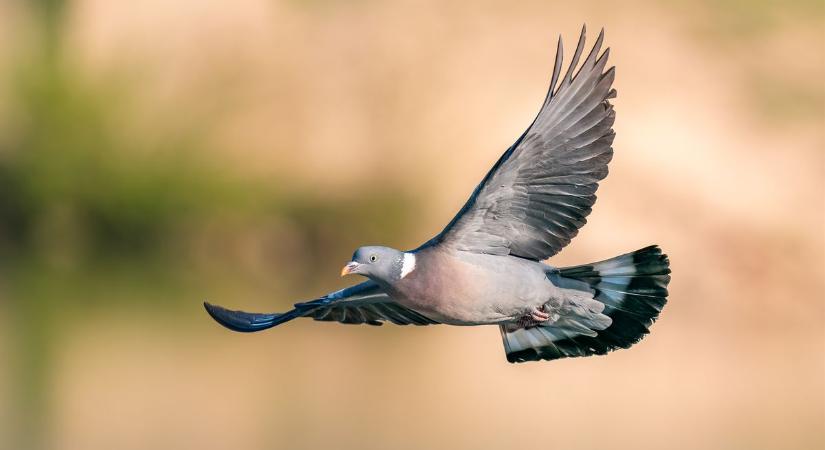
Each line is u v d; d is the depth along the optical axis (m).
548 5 21.00
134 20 21.30
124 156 20.66
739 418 12.56
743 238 18.80
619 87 19.83
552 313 8.52
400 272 8.36
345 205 20.19
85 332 15.70
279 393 13.39
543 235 8.29
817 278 18.55
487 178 8.00
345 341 16.42
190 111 20.81
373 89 20.67
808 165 19.31
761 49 20.69
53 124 20.73
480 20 20.89
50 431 11.87
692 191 19.02
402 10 21.25
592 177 8.05
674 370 14.82
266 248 20.25
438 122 20.11
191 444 11.53
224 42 21.20
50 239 20.75
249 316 9.01
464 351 16.14
